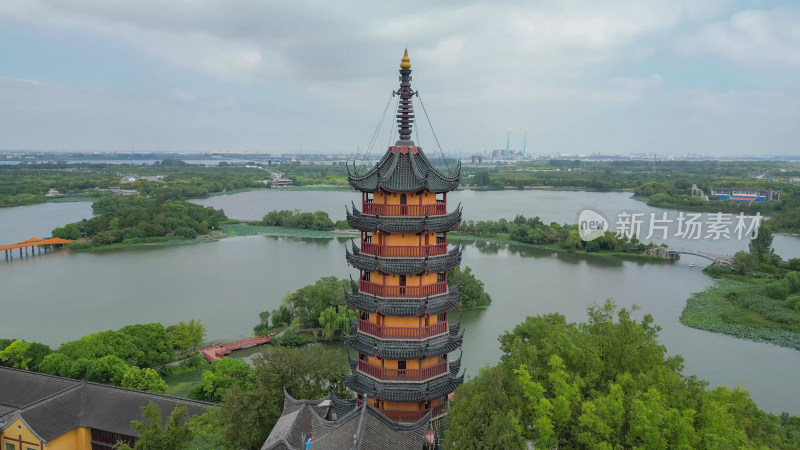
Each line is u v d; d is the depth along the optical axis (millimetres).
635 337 66500
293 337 139625
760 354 138125
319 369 81438
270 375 79562
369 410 59500
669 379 61000
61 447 79938
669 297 187375
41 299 175250
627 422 57156
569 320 156250
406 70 68375
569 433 60062
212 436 75438
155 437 66125
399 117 69000
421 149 69375
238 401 74250
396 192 65875
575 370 67000
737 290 192875
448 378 69688
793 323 158875
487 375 59219
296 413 68500
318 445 59625
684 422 52938
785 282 186250
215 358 127062
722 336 151625
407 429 60188
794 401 110750
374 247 67750
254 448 73688
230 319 157125
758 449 52531
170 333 127500
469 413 54781
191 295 181125
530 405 58906
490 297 180625
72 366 103625
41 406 81312
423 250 66750
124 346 114562
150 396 85188
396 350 66438
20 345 110250
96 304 170250
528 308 169375
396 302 67000
